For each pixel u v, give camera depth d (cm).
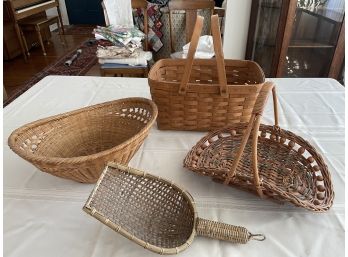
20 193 58
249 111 72
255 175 48
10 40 298
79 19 456
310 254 46
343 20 171
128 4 203
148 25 209
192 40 61
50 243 48
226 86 66
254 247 47
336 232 49
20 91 235
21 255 46
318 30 182
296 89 102
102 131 69
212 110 72
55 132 64
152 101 66
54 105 93
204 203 55
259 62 205
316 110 89
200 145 66
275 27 184
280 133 65
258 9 183
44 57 316
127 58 190
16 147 50
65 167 47
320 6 172
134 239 42
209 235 46
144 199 52
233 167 51
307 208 47
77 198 57
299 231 50
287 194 48
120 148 50
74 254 46
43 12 355
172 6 182
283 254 46
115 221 47
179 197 52
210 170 54
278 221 52
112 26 202
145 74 194
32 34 337
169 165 66
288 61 190
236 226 47
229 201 56
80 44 358
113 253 46
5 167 66
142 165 65
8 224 52
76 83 108
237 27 202
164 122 77
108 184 50
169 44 214
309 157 61
